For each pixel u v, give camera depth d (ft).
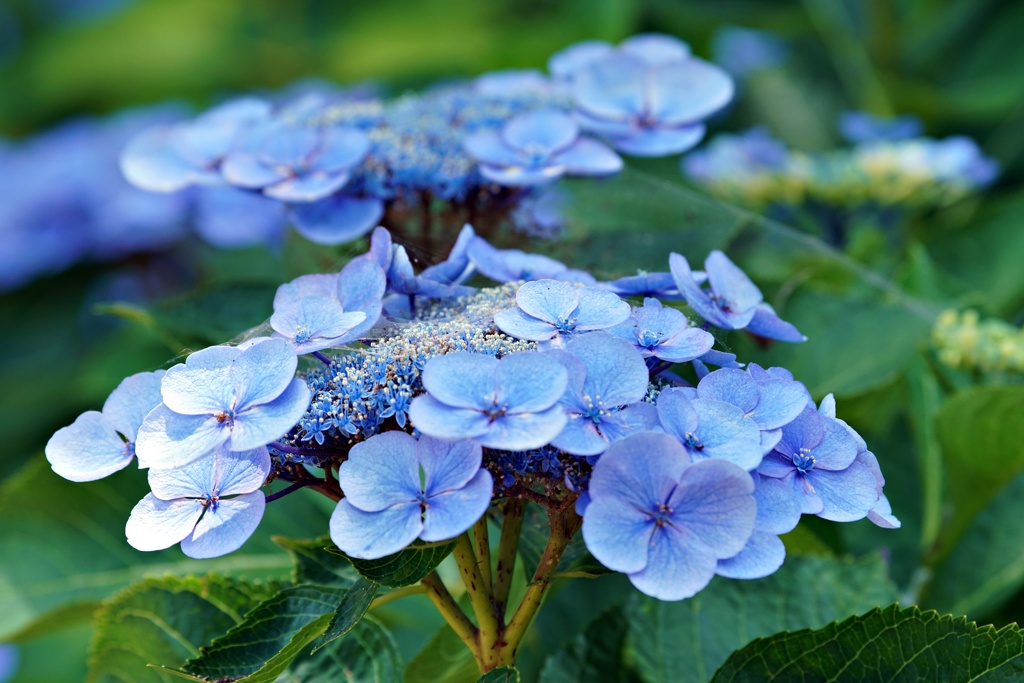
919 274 3.30
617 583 2.77
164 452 2.10
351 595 2.18
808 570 2.60
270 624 2.26
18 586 2.85
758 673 2.33
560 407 2.07
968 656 2.27
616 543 2.07
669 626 2.57
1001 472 2.82
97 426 2.21
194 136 2.85
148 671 2.52
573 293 2.18
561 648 2.57
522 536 2.44
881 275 3.35
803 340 2.36
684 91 2.80
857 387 2.94
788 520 2.11
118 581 2.87
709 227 2.77
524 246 2.70
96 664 2.52
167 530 2.14
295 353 2.13
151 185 2.81
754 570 2.08
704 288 2.52
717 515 2.08
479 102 2.83
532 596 2.24
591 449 2.07
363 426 2.15
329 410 2.15
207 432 2.10
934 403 3.06
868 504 2.14
